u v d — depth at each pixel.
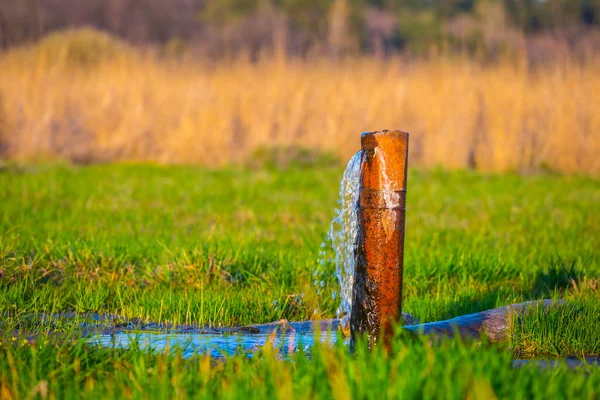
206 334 7.68
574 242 13.29
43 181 19.62
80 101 28.88
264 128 28.00
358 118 28.09
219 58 32.69
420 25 80.81
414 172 24.62
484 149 27.17
